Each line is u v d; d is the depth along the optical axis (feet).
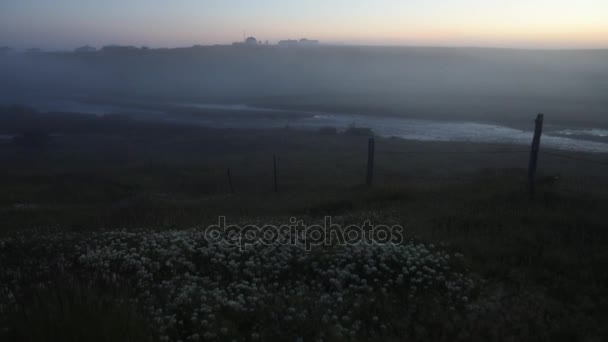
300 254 26.48
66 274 23.81
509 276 24.38
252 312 19.43
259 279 23.50
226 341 17.22
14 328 16.20
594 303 21.24
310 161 124.77
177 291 21.67
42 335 15.58
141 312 18.71
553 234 30.73
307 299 20.83
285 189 76.18
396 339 17.56
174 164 131.13
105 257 27.12
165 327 17.35
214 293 20.97
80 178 106.22
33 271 25.43
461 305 20.86
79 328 15.85
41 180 105.91
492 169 77.71
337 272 23.98
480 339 17.75
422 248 27.04
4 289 21.70
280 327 18.21
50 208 61.21
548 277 24.35
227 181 95.76
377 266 25.14
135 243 30.14
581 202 38.86
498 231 31.91
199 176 104.83
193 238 30.14
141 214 50.01
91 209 60.18
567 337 18.19
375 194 51.75
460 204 40.81
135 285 22.99
